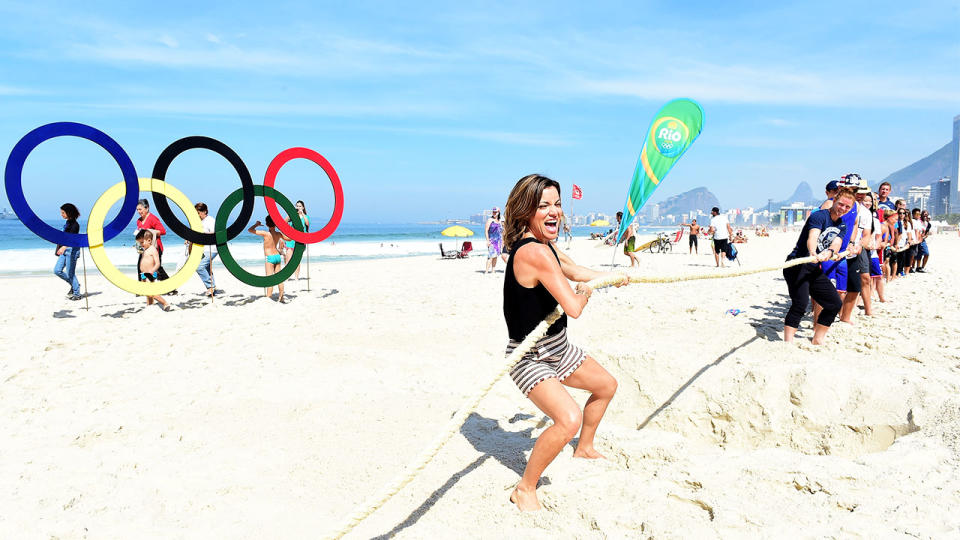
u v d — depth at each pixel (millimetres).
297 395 4688
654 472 3020
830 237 5176
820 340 5441
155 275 10867
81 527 2703
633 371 4469
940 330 5945
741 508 2471
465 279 13242
